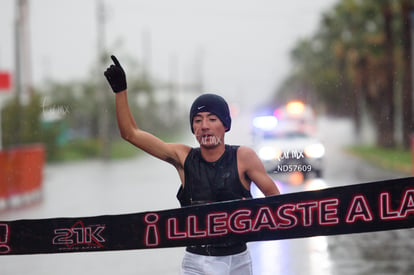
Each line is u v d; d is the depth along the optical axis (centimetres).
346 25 10519
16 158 4472
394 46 9612
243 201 1180
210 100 1166
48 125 9475
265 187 1187
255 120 4988
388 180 1176
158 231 1196
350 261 2391
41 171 5000
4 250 1213
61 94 10844
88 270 2366
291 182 4678
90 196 4722
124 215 1199
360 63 10575
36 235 1210
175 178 6216
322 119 14575
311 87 13938
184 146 1212
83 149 11294
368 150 9381
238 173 1183
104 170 7869
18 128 8700
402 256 2464
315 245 2717
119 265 2441
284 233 1184
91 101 11812
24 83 9069
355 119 12662
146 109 13412
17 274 2317
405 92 8875
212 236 1188
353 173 5853
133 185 5500
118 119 1179
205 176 1184
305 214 1181
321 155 4834
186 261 1216
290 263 2380
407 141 8938
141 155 11650
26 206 4231
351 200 1180
